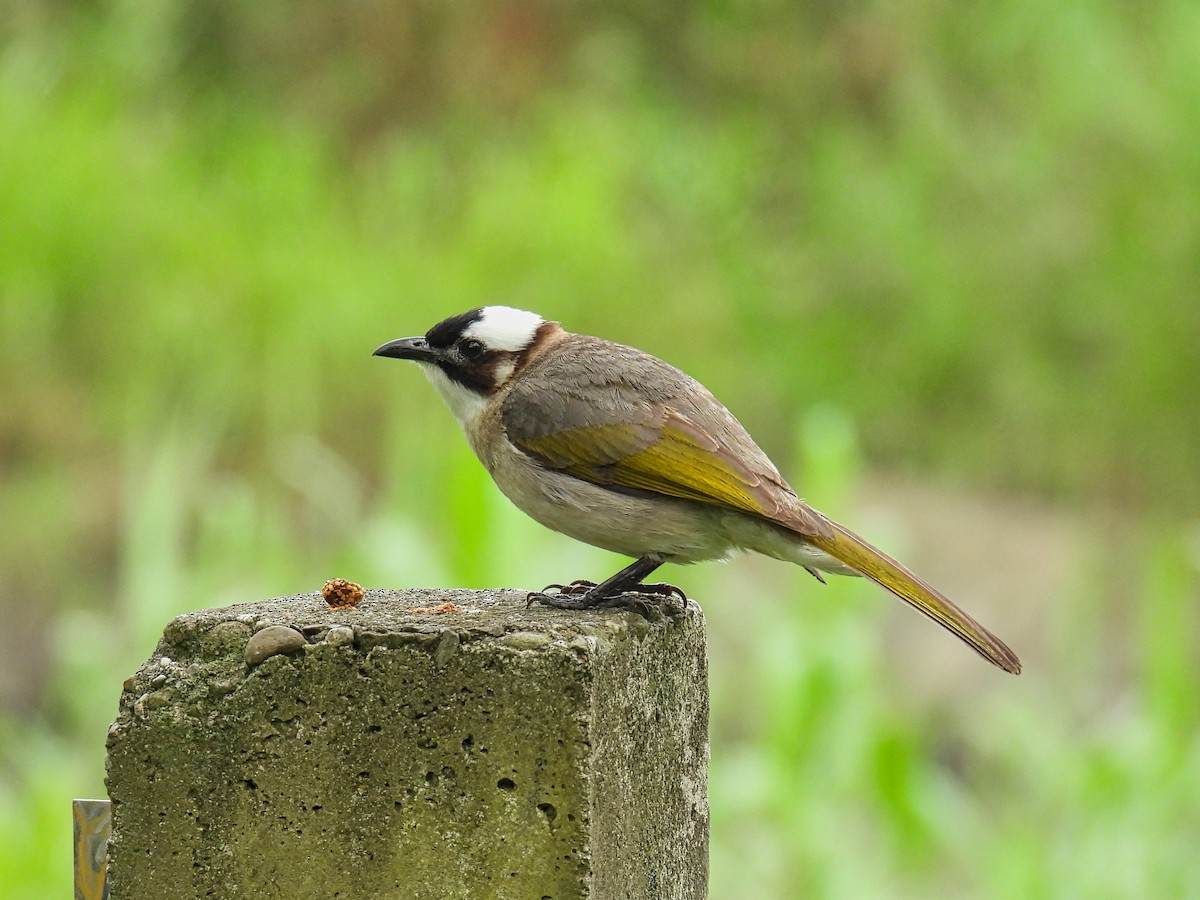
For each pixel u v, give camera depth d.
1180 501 19.05
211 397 17.28
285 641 4.28
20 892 8.88
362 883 4.26
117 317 17.83
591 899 4.18
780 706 9.31
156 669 4.37
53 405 17.52
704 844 5.17
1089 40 20.58
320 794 4.27
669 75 22.09
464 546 8.87
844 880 9.22
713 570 12.95
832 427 10.02
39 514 16.47
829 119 21.83
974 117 21.48
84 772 10.42
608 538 6.13
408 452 14.01
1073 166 20.17
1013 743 10.85
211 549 11.73
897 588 5.75
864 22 21.73
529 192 18.88
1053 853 9.70
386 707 4.24
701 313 19.16
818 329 20.45
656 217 20.72
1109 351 19.69
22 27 20.44
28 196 17.95
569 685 4.16
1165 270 19.42
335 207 19.44
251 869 4.30
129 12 20.64
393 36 20.89
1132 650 15.01
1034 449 19.83
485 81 20.75
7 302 17.78
